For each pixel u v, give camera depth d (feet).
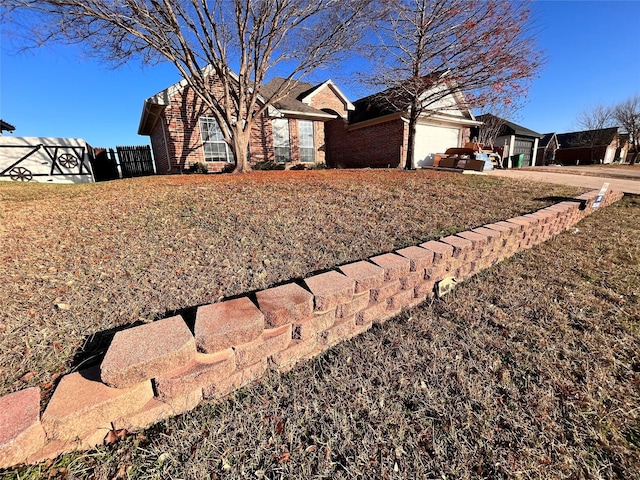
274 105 40.63
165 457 3.98
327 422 4.69
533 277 9.96
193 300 6.81
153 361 4.14
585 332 7.10
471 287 9.20
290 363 5.74
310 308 5.86
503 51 27.43
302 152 45.34
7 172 34.27
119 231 10.67
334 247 9.98
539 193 20.39
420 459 4.19
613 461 4.24
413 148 35.04
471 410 4.98
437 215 13.94
